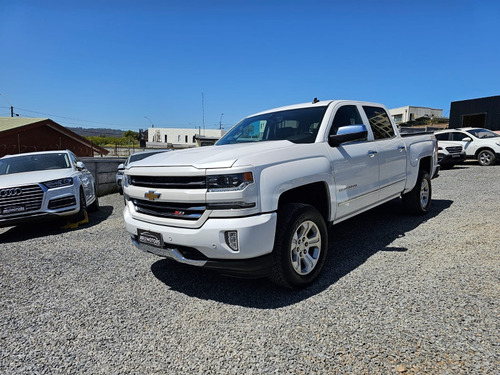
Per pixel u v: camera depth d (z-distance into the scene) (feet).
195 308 9.91
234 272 9.61
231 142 14.64
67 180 21.71
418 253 12.94
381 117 16.34
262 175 9.39
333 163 11.80
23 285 12.23
